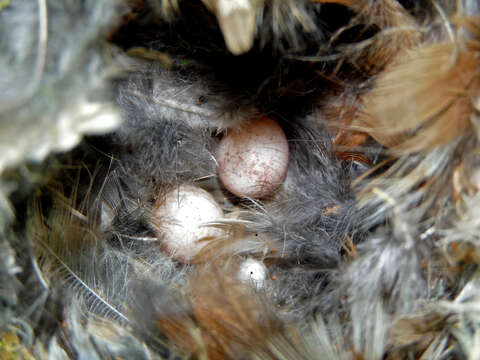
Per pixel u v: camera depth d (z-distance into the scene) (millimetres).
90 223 89
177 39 87
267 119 96
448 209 72
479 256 69
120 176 95
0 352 70
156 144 96
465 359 69
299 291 88
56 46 59
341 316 78
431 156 73
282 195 99
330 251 88
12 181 67
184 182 99
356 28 82
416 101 69
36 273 76
